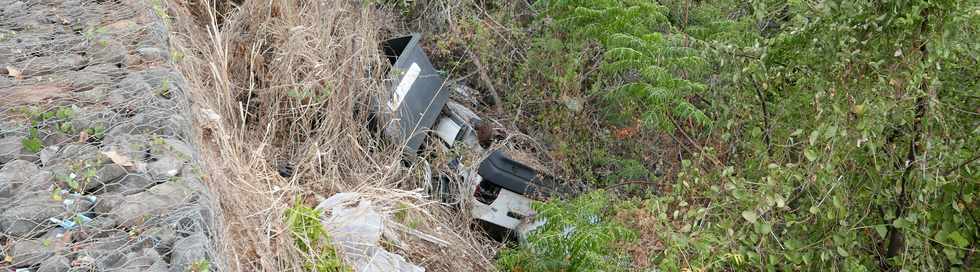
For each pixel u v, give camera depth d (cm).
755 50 443
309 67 448
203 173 276
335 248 322
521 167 489
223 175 307
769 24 563
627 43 501
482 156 488
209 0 491
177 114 303
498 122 560
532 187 489
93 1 406
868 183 414
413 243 378
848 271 390
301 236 318
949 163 385
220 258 241
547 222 433
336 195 371
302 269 307
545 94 580
